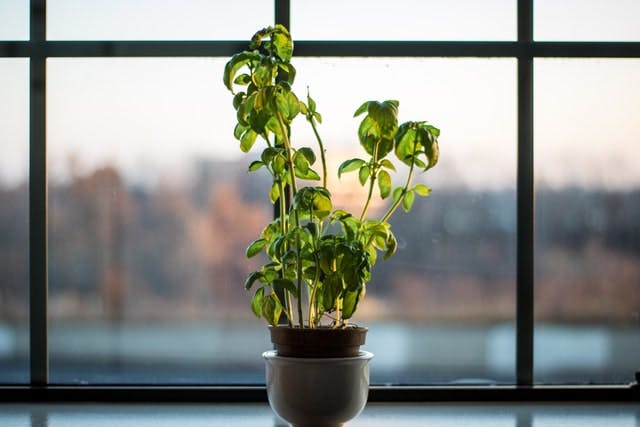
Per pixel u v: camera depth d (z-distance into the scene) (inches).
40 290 98.4
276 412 79.4
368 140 81.7
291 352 77.7
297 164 82.2
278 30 82.4
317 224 83.6
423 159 99.1
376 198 99.0
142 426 85.4
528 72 99.3
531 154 99.4
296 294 76.5
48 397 98.0
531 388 98.6
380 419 88.7
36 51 98.4
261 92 76.3
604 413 92.0
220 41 98.6
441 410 93.7
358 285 75.9
